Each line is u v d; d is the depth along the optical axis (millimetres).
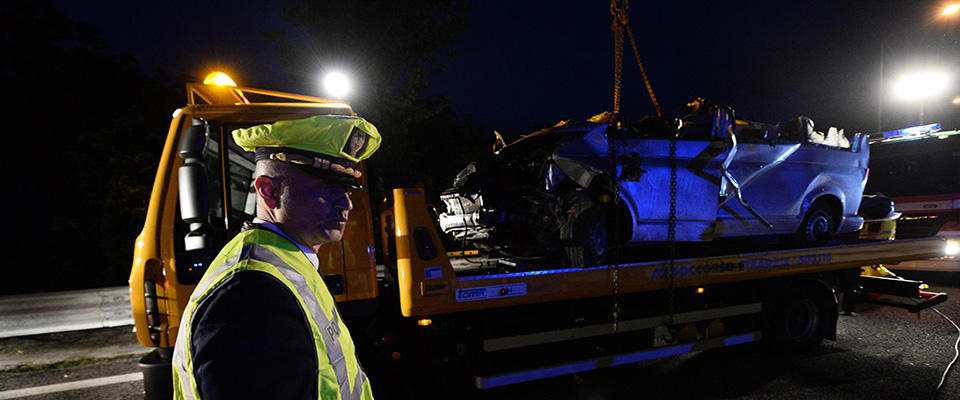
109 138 8414
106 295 5492
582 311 4066
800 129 5297
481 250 4719
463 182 4367
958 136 8508
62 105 10141
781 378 4480
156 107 9875
